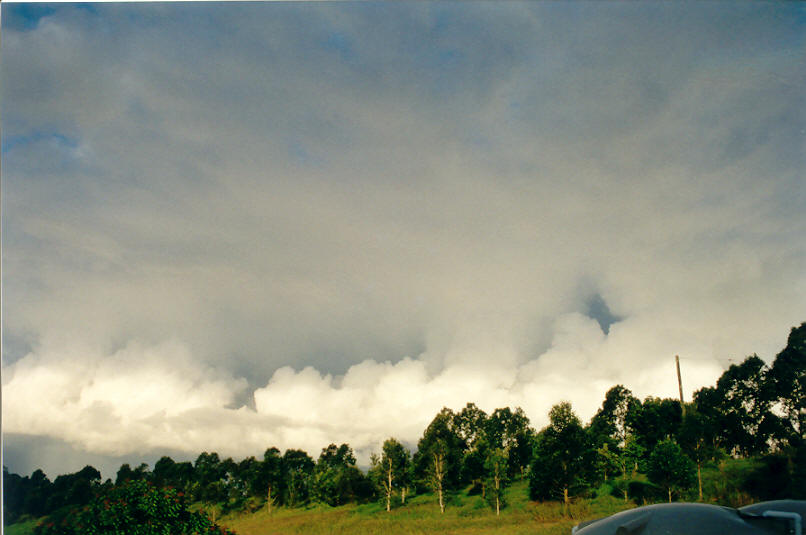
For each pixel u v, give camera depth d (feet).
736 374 83.87
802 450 67.36
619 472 76.54
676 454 67.05
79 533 39.96
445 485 79.61
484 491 73.36
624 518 23.13
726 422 78.02
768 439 75.00
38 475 80.38
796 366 79.97
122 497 41.55
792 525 20.38
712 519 21.08
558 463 73.56
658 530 21.02
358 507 76.74
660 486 67.82
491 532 57.52
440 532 59.82
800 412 76.13
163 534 41.11
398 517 69.26
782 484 62.75
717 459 72.02
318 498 81.25
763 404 78.38
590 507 64.95
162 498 42.11
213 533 43.32
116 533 39.60
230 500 83.41
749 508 23.57
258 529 67.87
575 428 77.71
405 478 80.74
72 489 60.18
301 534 65.16
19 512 53.98
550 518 61.67
